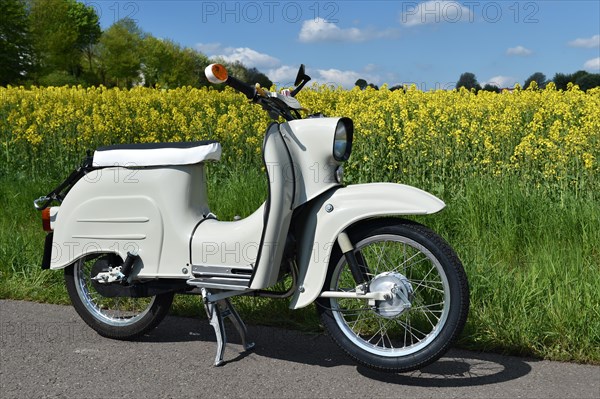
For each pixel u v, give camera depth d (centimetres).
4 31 5459
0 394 314
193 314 441
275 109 352
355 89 1072
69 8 6225
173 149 375
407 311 334
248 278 350
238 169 803
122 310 438
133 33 6022
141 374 339
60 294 479
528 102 955
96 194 390
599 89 1062
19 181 821
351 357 330
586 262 456
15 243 550
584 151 683
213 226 368
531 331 361
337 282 339
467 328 373
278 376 335
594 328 353
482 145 755
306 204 342
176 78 4172
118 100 1106
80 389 320
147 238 377
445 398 304
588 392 305
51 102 1077
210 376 336
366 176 763
